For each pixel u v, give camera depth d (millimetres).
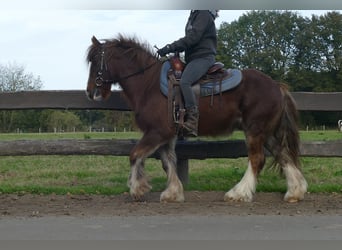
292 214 6555
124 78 7738
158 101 7430
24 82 44906
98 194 8195
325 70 62344
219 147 8602
